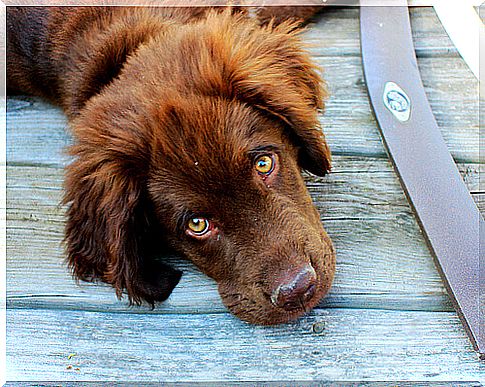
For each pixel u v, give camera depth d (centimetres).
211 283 79
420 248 81
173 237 74
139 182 72
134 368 76
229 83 73
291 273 70
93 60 79
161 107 70
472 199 81
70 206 75
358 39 94
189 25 78
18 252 83
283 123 75
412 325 77
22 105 92
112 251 72
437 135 85
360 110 89
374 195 83
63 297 80
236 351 77
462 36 85
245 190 70
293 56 79
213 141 70
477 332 75
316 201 83
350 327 77
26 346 78
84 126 73
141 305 78
